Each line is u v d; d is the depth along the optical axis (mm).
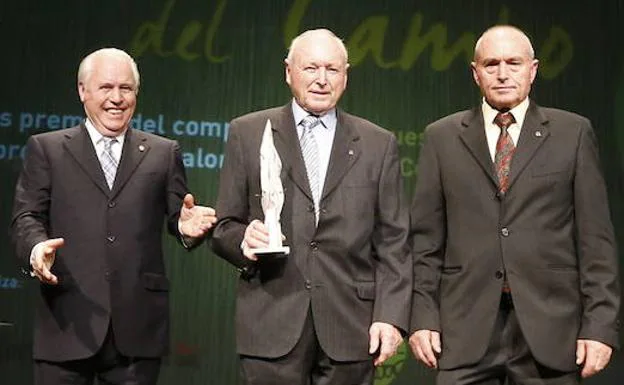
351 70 4816
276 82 4809
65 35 4766
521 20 4848
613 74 4820
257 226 2656
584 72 4828
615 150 4801
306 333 2742
